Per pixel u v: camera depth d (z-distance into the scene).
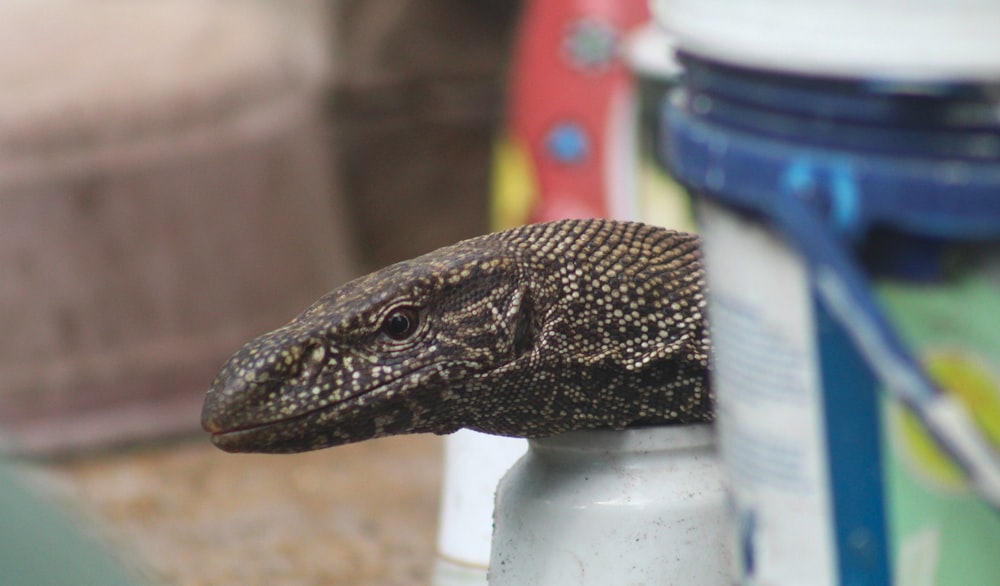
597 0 1.85
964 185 0.94
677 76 1.04
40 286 2.08
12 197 2.07
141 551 1.58
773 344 0.98
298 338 1.07
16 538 0.99
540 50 1.92
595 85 1.84
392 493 1.79
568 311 1.08
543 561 1.08
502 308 1.07
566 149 1.88
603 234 1.09
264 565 1.53
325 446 1.07
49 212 2.08
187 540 1.63
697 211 0.99
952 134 0.94
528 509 1.08
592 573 1.07
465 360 1.07
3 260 2.06
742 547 0.99
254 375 1.06
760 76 0.96
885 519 0.97
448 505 1.16
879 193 0.95
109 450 2.10
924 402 0.95
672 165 0.99
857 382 0.97
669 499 1.07
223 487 1.87
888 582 0.97
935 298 0.95
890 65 0.94
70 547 1.00
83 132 2.10
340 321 1.07
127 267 2.12
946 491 0.97
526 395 1.08
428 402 1.07
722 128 0.97
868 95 0.94
